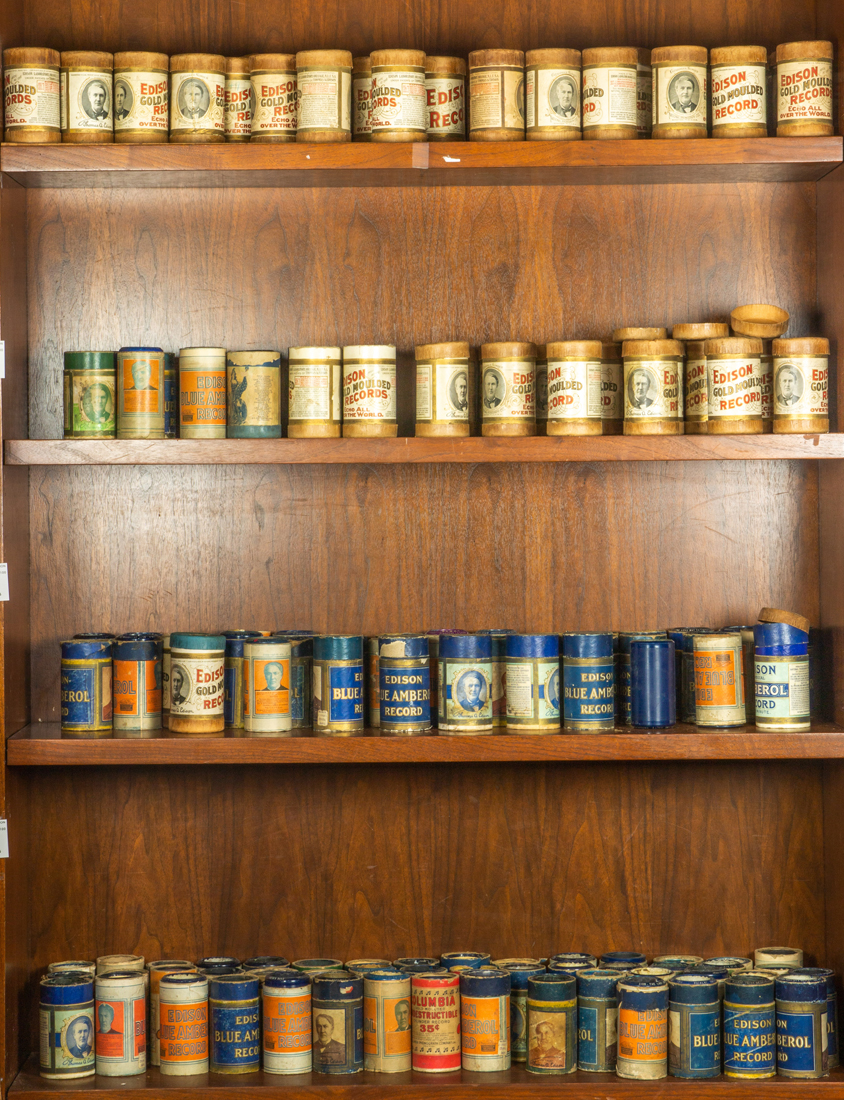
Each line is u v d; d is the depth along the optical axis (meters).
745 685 2.21
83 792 2.32
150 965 2.21
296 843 2.34
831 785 2.29
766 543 2.38
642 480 2.38
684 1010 2.02
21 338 2.27
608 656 2.10
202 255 2.36
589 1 2.37
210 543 2.36
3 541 2.07
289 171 2.14
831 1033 2.07
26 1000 2.22
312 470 2.37
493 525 2.37
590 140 2.12
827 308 2.30
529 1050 2.05
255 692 2.10
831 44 2.12
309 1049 2.06
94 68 2.12
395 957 2.33
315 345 2.36
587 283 2.37
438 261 2.37
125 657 2.13
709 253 2.37
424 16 2.36
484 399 2.14
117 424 2.14
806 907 2.35
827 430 2.13
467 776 2.35
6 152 2.07
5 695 2.07
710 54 2.15
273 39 2.36
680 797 2.36
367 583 2.37
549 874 2.35
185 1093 1.98
